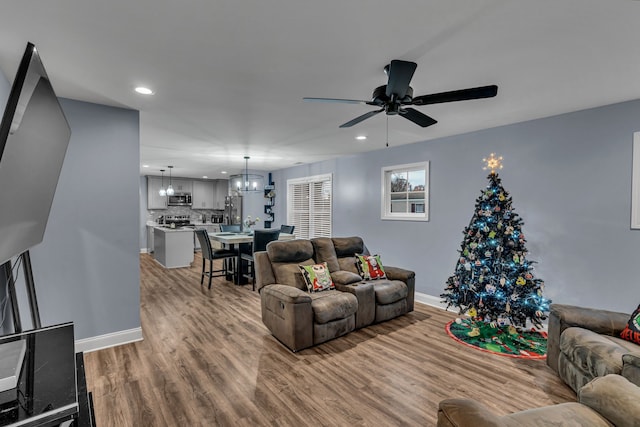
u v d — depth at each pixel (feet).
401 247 15.99
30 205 4.57
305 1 4.80
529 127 11.34
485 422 3.58
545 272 10.96
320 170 21.53
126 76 7.54
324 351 9.68
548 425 4.25
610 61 6.78
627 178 9.28
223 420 6.45
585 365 6.73
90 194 9.32
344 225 19.56
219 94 8.75
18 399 3.30
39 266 8.59
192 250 23.59
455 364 8.89
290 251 12.03
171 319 12.32
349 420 6.49
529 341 10.36
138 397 7.18
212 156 19.27
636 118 9.13
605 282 9.69
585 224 10.07
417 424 6.38
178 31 5.64
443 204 14.12
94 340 9.43
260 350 9.69
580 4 4.85
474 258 10.57
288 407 6.90
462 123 11.74
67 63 6.84
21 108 3.56
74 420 3.70
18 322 5.76
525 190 11.46
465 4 4.87
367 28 5.57
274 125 12.01
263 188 27.55
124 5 4.86
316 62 6.88
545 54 6.48
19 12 4.99
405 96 6.74
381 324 12.07
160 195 29.73
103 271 9.55
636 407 4.15
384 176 16.92
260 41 6.01
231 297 15.44
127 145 9.91
